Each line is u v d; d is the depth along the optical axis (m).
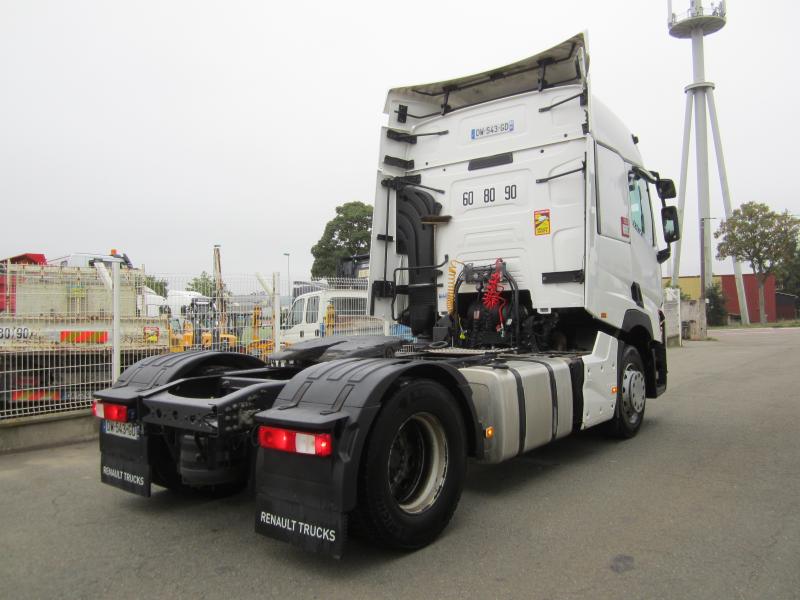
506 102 6.40
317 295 10.90
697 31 39.94
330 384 3.50
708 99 40.75
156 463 4.28
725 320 44.41
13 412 6.79
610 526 4.01
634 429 6.70
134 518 4.36
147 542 3.88
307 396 3.50
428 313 6.77
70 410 7.16
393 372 3.48
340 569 3.41
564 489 4.86
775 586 3.11
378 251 6.78
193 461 3.98
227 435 3.78
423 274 6.83
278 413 3.38
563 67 6.31
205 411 3.75
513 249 6.27
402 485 3.78
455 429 3.95
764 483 4.91
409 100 7.01
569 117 6.01
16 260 10.84
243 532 4.05
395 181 6.89
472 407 4.20
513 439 4.53
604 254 6.05
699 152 40.97
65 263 10.66
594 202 5.84
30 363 6.98
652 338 7.16
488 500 4.61
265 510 3.37
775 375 12.30
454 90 6.87
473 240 6.53
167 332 8.15
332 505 3.12
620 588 3.12
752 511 4.25
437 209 6.77
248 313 9.02
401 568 3.41
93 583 3.29
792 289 60.44
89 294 7.54
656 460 5.71
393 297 6.89
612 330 6.40
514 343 6.09
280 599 3.06
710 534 3.83
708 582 3.17
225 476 3.99
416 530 3.59
